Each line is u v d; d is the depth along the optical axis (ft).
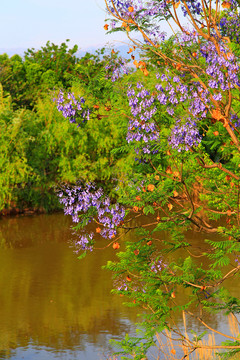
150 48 24.76
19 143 103.71
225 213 28.99
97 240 79.20
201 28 25.70
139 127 25.80
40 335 43.86
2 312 49.52
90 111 27.02
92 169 109.81
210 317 45.96
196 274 29.45
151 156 27.17
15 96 148.87
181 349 38.65
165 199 27.02
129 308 49.90
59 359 38.45
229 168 31.99
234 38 27.63
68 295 54.24
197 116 25.81
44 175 107.76
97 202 26.11
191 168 32.19
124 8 24.34
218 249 28.17
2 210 106.11
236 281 54.08
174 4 24.21
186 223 27.89
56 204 108.99
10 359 38.60
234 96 28.94
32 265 66.95
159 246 69.72
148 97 24.90
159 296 29.37
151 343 30.91
